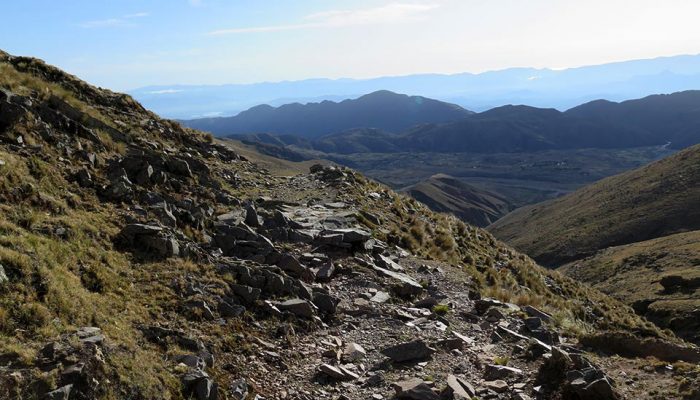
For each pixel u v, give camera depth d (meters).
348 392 12.02
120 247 15.51
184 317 13.41
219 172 33.44
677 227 131.50
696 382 10.83
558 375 12.20
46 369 8.61
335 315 16.81
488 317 18.39
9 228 12.73
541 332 16.61
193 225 19.47
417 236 28.75
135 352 10.38
